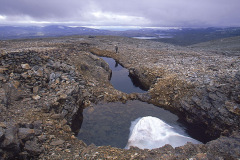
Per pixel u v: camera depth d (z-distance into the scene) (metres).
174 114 12.88
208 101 11.12
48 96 11.10
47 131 8.37
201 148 7.47
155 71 18.33
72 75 14.76
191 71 16.50
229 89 10.89
